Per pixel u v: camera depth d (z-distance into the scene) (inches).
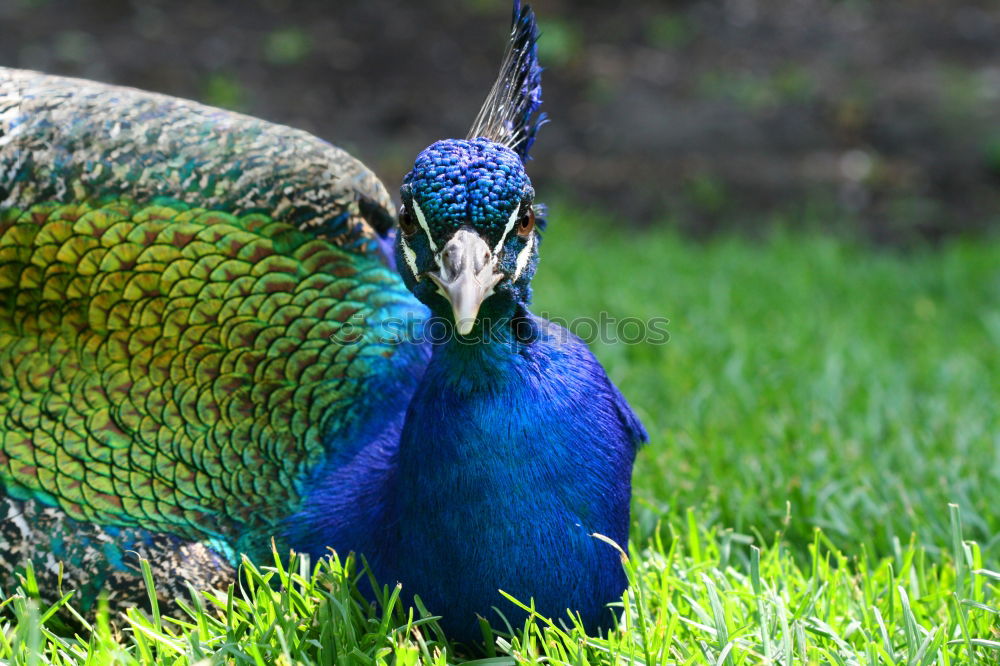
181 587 232.1
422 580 215.6
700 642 225.3
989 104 808.9
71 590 230.8
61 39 831.7
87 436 237.8
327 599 219.8
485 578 211.3
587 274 547.2
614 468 221.0
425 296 207.5
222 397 242.2
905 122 790.5
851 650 223.0
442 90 832.9
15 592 233.6
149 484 237.0
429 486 210.1
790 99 828.0
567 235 624.4
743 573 269.9
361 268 261.4
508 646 211.5
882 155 760.3
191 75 810.8
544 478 209.9
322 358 249.0
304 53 860.6
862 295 543.2
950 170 737.0
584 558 215.6
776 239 625.0
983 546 287.9
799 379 414.9
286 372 246.2
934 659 215.6
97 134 247.1
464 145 203.8
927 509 303.9
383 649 210.4
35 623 204.5
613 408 226.5
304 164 256.1
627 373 419.8
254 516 238.7
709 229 673.6
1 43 812.6
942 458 340.5
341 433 245.4
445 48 884.6
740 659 211.2
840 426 371.9
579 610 219.1
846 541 292.0
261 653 210.8
